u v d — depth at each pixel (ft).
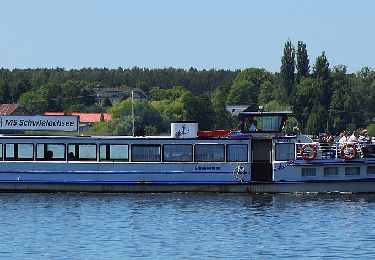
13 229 330.34
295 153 402.31
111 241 309.22
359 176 400.67
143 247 299.38
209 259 281.95
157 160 403.75
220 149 402.72
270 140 403.95
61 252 291.99
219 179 402.31
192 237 315.78
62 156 405.80
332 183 400.67
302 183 400.06
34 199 392.68
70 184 404.36
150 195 401.29
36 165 404.77
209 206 374.43
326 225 335.47
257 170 403.34
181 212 361.92
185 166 402.72
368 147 402.11
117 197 396.98
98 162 403.75
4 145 405.80
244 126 409.69
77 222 343.26
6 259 282.15
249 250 294.66
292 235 318.45
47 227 334.03
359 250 293.64
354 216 352.28
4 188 405.80
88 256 285.84
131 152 403.34
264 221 343.26
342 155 399.44
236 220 345.51
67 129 420.77
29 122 419.95
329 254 287.89
